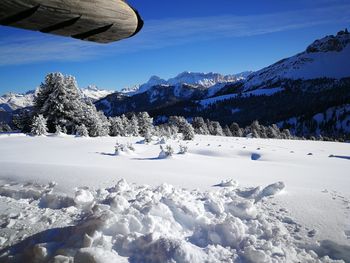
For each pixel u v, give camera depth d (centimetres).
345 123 15850
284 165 2028
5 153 2667
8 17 141
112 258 403
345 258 427
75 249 437
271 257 420
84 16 151
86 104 5372
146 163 1836
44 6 138
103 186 882
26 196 816
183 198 610
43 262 435
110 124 5703
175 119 7612
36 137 4122
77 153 2631
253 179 1205
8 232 550
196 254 418
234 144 4162
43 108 5112
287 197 686
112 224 478
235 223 486
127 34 176
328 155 3136
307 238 474
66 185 891
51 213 639
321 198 670
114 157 2316
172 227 518
